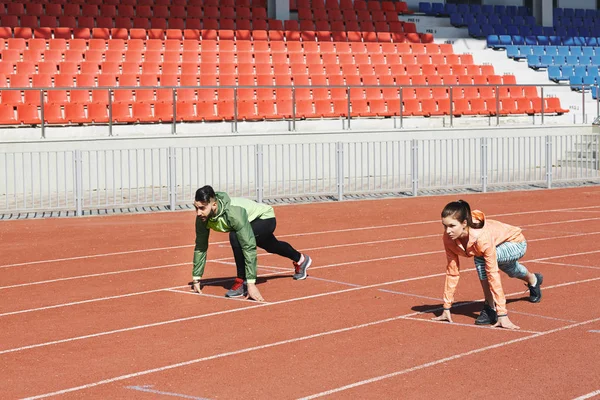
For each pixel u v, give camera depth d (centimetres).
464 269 1045
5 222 1566
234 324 772
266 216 937
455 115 2442
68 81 2236
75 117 2109
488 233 725
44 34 2495
